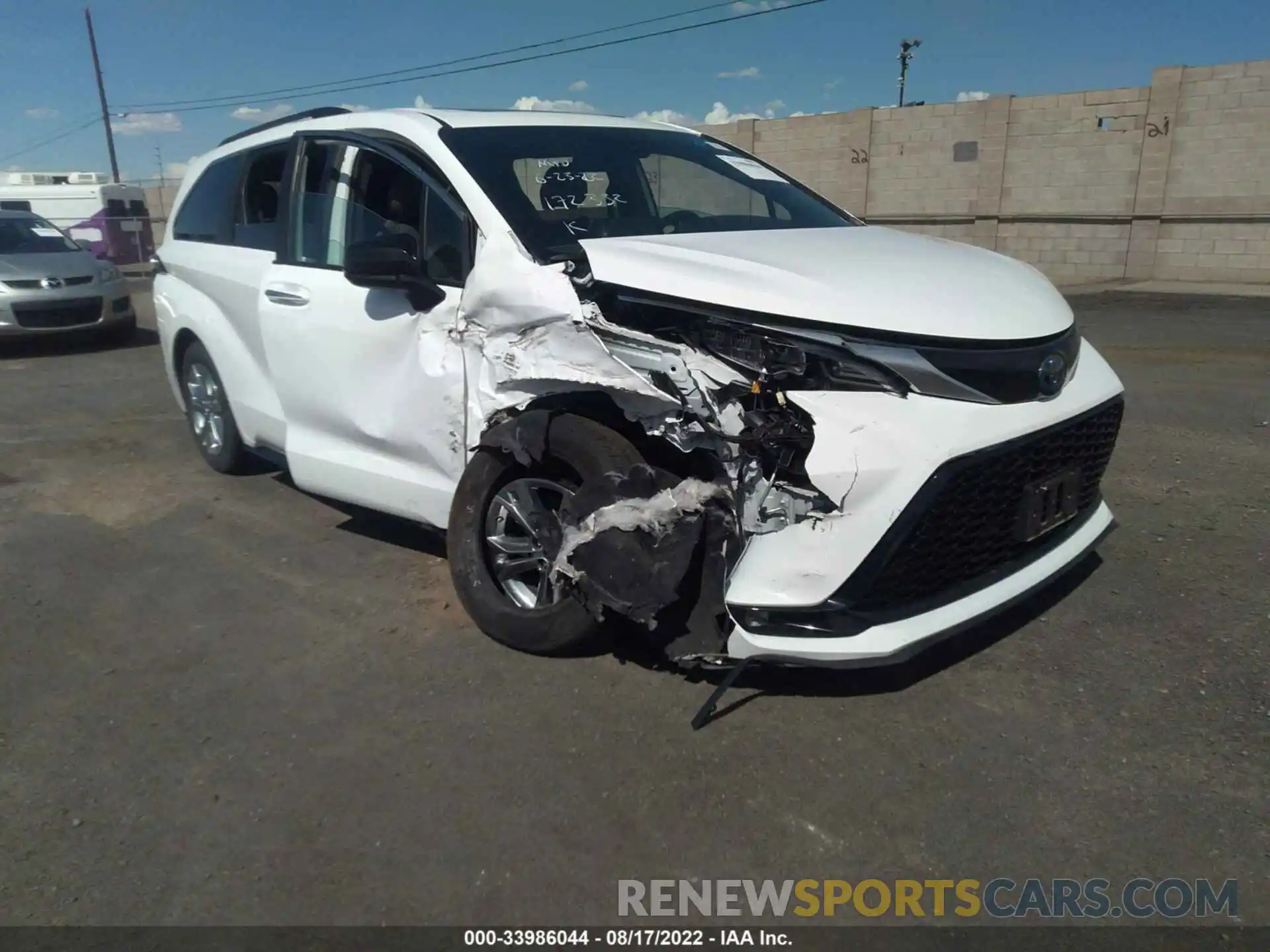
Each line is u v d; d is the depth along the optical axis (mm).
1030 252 19312
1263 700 3023
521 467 3316
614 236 3578
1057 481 3088
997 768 2752
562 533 3166
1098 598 3732
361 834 2590
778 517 2830
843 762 2801
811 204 4340
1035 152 18828
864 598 2768
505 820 2623
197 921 2316
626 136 4273
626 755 2871
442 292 3572
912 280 3074
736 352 2912
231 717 3178
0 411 7906
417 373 3648
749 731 2959
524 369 3188
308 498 5355
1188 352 9148
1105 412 3297
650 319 3072
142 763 2951
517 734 3000
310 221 4262
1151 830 2492
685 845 2508
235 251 4930
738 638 2861
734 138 22859
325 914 2326
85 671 3527
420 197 3783
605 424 3145
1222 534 4324
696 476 3014
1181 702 3027
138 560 4562
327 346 4051
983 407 2840
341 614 3891
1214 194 17172
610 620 3221
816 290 2906
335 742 3012
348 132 4172
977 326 2898
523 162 3764
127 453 6449
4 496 5613
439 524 3795
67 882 2455
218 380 5328
